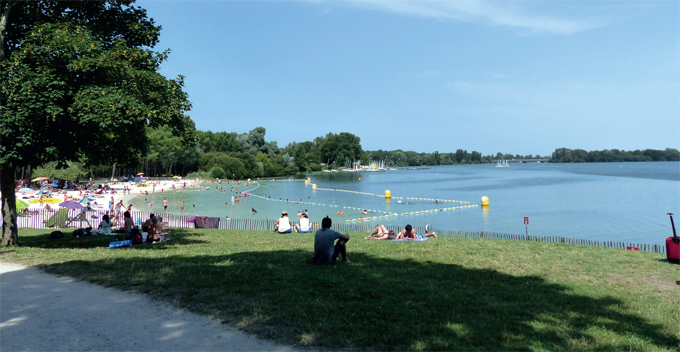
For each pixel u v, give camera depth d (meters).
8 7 14.92
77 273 9.95
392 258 12.59
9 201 16.56
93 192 71.19
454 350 5.46
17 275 9.93
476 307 7.34
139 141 19.98
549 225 43.03
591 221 44.97
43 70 14.01
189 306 7.27
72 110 13.74
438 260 12.41
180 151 119.00
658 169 199.62
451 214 53.12
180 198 72.56
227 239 20.30
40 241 19.17
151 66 17.84
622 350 5.63
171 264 10.87
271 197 77.75
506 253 14.52
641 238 35.16
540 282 9.70
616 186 95.12
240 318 6.65
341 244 11.35
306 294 7.90
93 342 5.79
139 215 38.41
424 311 7.01
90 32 16.14
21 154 14.20
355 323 6.36
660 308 7.64
